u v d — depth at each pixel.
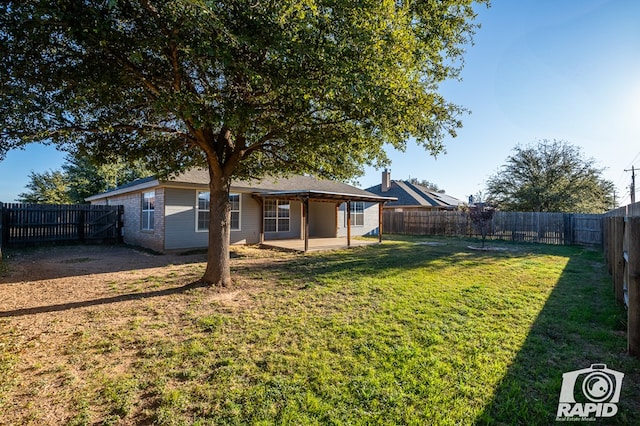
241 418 2.25
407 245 13.66
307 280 6.59
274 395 2.52
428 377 2.78
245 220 13.14
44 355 3.22
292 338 3.63
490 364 3.03
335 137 5.43
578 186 20.05
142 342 3.53
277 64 3.75
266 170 8.10
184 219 11.38
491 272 7.55
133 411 2.35
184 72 4.57
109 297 5.32
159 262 8.94
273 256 10.12
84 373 2.88
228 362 3.06
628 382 2.76
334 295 5.45
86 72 4.08
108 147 5.97
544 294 5.57
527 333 3.80
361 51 3.81
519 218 16.08
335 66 3.67
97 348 3.38
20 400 2.47
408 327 3.97
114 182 26.39
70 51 4.02
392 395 2.52
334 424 2.18
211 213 6.02
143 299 5.19
